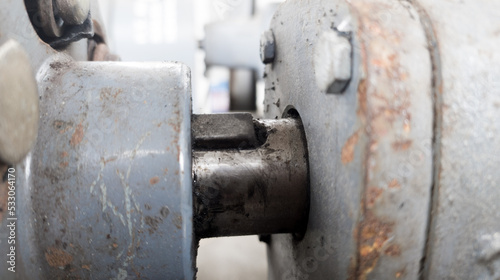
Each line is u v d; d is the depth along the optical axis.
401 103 0.42
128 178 0.48
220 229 0.58
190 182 0.49
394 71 0.42
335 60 0.43
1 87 0.37
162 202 0.48
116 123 0.49
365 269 0.45
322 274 0.55
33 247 0.50
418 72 0.43
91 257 0.50
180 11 1.56
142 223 0.48
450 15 0.47
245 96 1.84
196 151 0.58
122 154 0.48
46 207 0.49
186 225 0.49
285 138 0.60
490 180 0.45
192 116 0.61
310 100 0.57
